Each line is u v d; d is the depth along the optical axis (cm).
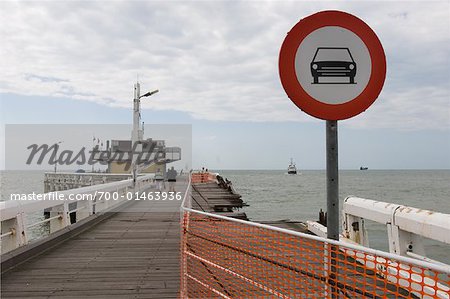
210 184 3853
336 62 292
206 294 531
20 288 579
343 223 804
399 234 582
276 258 648
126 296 545
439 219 489
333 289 327
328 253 325
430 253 1445
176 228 1163
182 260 669
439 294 465
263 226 411
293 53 289
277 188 8712
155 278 632
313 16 292
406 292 508
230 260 697
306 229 1168
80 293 557
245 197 5997
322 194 6638
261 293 517
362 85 293
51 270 679
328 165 296
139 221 1317
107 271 675
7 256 686
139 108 2603
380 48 296
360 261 628
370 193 7194
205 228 1062
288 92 288
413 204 4781
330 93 292
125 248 869
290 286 522
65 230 978
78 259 763
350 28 294
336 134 296
